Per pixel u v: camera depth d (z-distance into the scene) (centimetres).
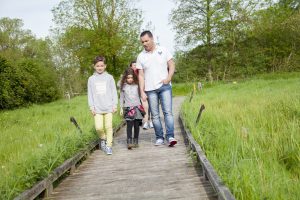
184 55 4609
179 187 502
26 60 3650
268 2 4431
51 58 5081
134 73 836
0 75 3019
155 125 825
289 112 885
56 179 577
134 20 3450
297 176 495
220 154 574
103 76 812
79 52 3459
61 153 634
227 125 827
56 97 4006
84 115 1366
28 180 493
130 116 827
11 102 3030
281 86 2094
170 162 656
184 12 4362
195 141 688
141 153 771
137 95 833
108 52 3356
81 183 577
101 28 3394
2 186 467
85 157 774
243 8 4328
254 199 377
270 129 761
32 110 2264
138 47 3481
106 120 807
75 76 5041
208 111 1084
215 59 4672
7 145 844
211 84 3759
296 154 560
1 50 6550
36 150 662
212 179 448
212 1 4247
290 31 4384
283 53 4650
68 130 980
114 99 812
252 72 4662
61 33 3544
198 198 448
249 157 546
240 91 2073
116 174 612
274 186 400
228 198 367
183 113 1176
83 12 3397
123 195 489
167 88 786
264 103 1154
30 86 3331
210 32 4331
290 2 5131
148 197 470
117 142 975
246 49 4722
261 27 4491
